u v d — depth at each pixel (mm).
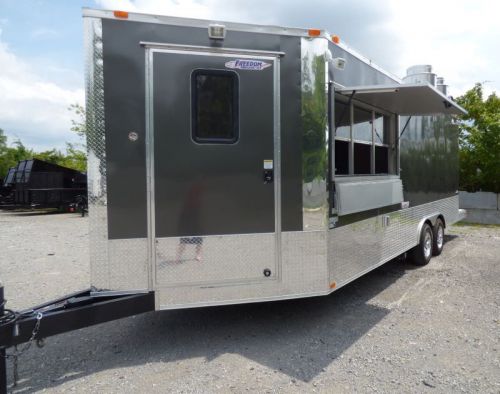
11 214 16531
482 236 9406
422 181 6367
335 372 3086
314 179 3561
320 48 3545
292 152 3480
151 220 3201
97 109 3066
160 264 3236
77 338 3758
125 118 3119
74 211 16250
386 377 3008
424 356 3338
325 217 3609
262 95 3391
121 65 3096
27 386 2938
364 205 4273
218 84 3295
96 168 3088
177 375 3059
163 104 3184
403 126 5672
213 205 3318
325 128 3584
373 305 4574
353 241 4164
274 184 3443
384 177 5020
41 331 2803
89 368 3193
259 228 3430
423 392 2803
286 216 3490
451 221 7883
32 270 6402
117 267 3162
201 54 3238
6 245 8695
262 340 3670
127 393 2816
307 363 3234
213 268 3350
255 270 3443
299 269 3557
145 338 3738
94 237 3109
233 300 3404
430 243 6676
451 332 3816
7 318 2707
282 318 4191
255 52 3355
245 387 2875
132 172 3150
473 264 6531
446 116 7539
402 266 6398
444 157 7441
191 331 3883
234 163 3348
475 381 2943
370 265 4570
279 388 2859
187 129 3236
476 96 12961
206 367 3178
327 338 3703
